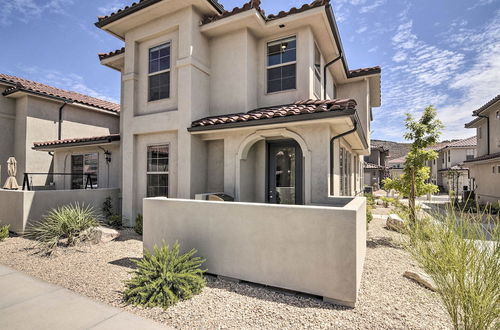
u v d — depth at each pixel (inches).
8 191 347.6
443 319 141.0
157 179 371.2
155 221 231.5
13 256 252.2
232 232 192.1
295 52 347.9
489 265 113.5
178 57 351.6
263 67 368.8
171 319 141.9
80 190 377.4
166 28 359.9
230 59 361.7
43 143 522.3
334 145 321.4
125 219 380.8
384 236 337.4
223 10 365.7
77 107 609.0
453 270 118.1
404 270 216.2
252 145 346.9
